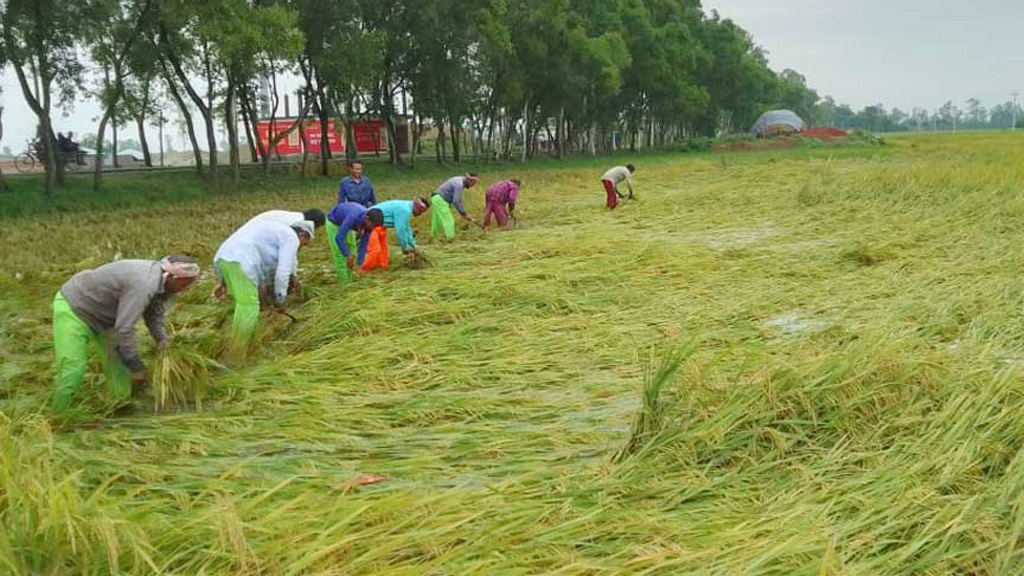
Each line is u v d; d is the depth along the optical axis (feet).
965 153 145.69
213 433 16.94
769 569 10.38
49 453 14.03
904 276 31.60
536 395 19.29
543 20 149.07
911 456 13.67
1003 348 21.09
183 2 77.41
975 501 11.57
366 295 28.78
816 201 58.03
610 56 161.99
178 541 11.23
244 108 112.57
